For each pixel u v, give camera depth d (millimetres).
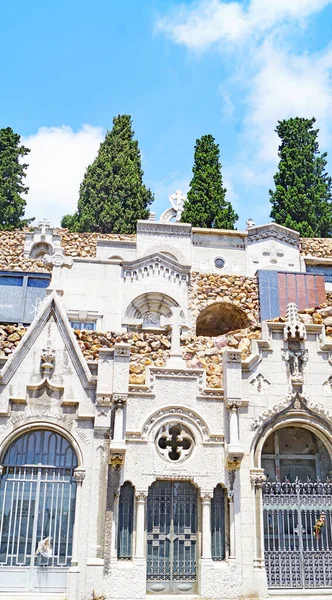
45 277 21656
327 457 16375
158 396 15578
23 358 15141
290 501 15508
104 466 14516
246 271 31031
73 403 14914
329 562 15211
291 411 16047
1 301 20984
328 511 15586
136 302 25172
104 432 14750
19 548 14031
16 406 14766
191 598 14203
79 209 48625
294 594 14656
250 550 14703
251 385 16094
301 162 46281
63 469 14633
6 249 30922
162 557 14750
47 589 13797
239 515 14914
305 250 33438
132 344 16984
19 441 14758
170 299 25500
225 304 25844
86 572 13648
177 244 31031
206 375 16516
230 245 31422
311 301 26281
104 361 15297
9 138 46844
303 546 15461
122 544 14555
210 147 46094
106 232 46031
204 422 15531
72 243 31734
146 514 14875
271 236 31781
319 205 44844
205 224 42594
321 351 16734
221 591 14273
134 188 47531
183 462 15164
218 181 44531
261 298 25984
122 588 13969
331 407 16312
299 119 48562
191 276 26203
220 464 15266
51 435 14867
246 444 15539
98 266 24672
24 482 14477
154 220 32469
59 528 14258
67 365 15219
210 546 14656
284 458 16734
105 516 14320
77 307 23828
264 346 16500
